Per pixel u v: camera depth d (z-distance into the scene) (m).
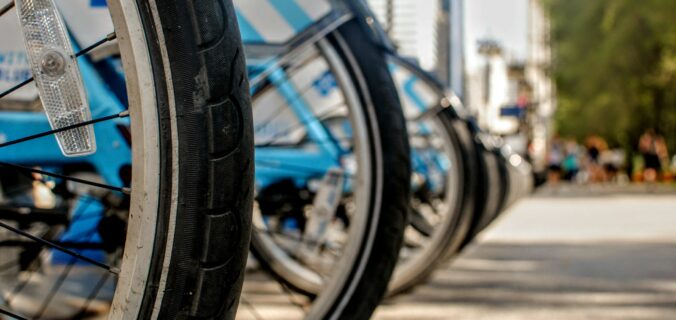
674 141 28.59
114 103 2.65
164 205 1.25
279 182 3.83
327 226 3.18
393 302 4.09
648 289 4.71
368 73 2.20
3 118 2.86
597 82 26.97
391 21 5.87
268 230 3.05
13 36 2.85
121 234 2.48
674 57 25.67
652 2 25.05
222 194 1.27
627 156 29.94
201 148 1.26
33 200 2.83
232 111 1.28
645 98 26.55
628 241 7.75
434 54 5.88
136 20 1.25
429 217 5.33
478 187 4.16
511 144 8.65
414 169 5.18
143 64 1.25
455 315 3.76
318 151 3.92
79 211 2.60
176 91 1.25
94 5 2.67
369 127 2.19
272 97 3.84
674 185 25.98
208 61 1.27
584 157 31.70
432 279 4.97
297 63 2.93
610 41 25.97
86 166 2.68
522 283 4.88
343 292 2.14
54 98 1.31
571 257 6.37
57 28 1.31
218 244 1.27
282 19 2.47
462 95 5.97
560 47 27.86
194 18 1.27
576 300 4.29
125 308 1.26
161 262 1.26
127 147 2.65
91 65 2.65
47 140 2.83
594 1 26.77
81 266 3.86
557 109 29.73
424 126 5.30
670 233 8.66
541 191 22.05
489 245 7.32
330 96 3.92
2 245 2.51
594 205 15.09
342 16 2.21
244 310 3.59
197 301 1.27
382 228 2.15
